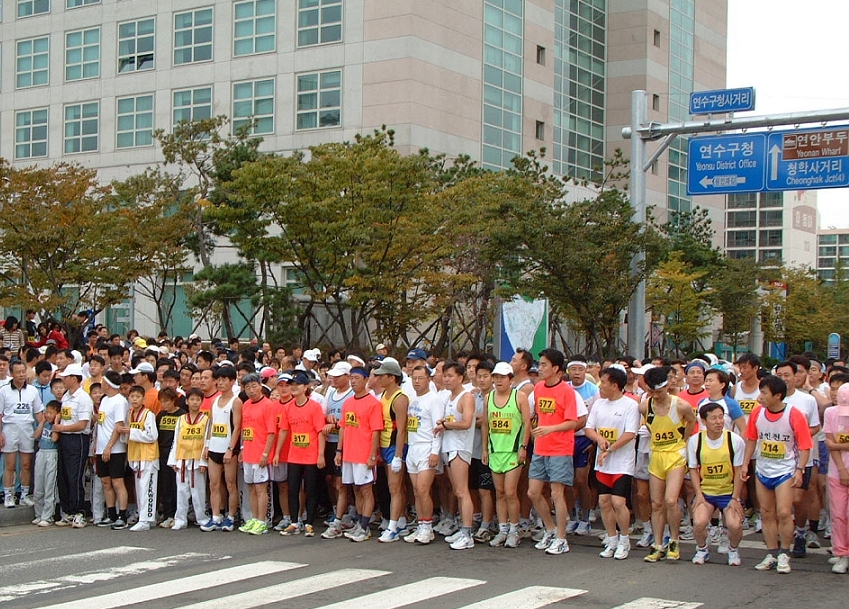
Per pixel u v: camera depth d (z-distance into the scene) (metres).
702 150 20.81
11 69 47.38
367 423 12.06
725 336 52.41
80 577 9.90
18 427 13.80
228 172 32.12
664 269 41.88
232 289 29.22
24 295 27.78
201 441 12.97
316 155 27.27
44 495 13.30
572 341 45.97
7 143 47.34
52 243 28.14
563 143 49.69
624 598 8.90
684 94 58.06
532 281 24.91
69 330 28.84
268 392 13.05
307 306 30.36
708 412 10.46
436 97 39.62
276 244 26.23
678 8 57.28
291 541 12.12
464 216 26.41
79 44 45.59
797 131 19.92
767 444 10.29
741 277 47.59
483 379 11.55
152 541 12.10
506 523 11.73
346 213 25.39
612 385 10.91
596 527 13.20
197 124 33.88
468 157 33.72
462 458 11.53
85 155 44.91
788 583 9.64
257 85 41.19
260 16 41.25
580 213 24.80
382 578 9.84
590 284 23.86
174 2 43.06
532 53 46.09
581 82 51.53
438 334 35.44
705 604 8.67
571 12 50.75
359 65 39.12
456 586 9.44
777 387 10.18
